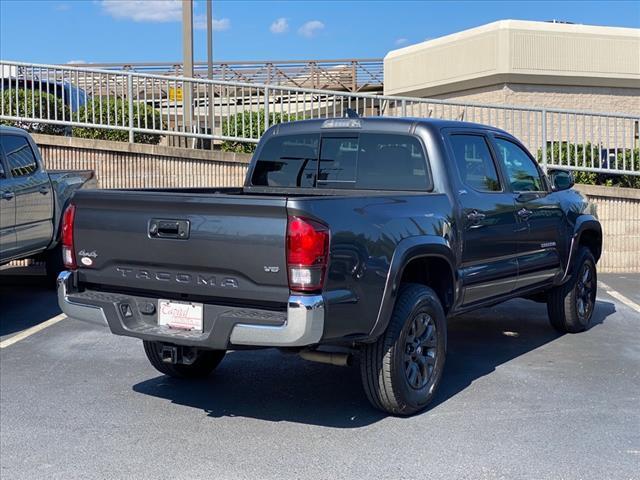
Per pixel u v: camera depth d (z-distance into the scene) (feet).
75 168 40.09
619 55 63.10
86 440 16.57
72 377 21.31
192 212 15.85
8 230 28.84
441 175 19.39
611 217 41.16
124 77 42.93
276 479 14.52
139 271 16.83
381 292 16.49
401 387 17.31
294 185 21.76
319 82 79.71
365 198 16.60
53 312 29.76
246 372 21.97
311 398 19.52
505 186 21.85
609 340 25.55
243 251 15.25
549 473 14.66
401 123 20.07
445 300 19.43
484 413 18.15
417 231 17.72
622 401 19.03
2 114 41.81
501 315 29.71
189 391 20.12
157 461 15.42
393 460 15.37
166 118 43.93
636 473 14.66
